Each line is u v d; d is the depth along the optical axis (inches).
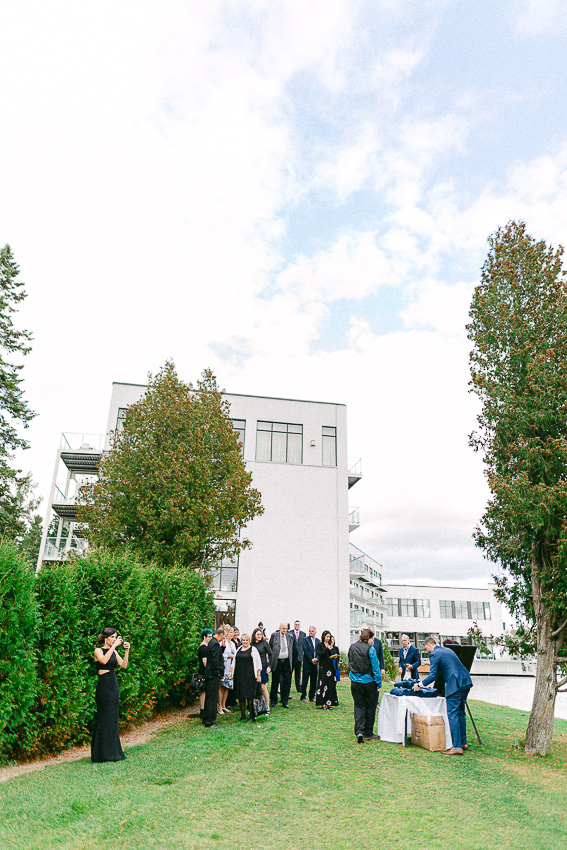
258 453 1263.5
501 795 262.2
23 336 1017.5
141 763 295.4
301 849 193.0
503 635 420.8
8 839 190.5
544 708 367.9
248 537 1193.4
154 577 487.8
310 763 307.4
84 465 1202.0
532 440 384.5
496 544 426.0
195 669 525.3
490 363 432.5
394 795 256.4
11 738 292.8
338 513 1248.2
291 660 519.2
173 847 188.2
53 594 341.4
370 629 388.5
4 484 981.8
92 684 351.6
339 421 1318.9
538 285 425.7
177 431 687.7
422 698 361.1
